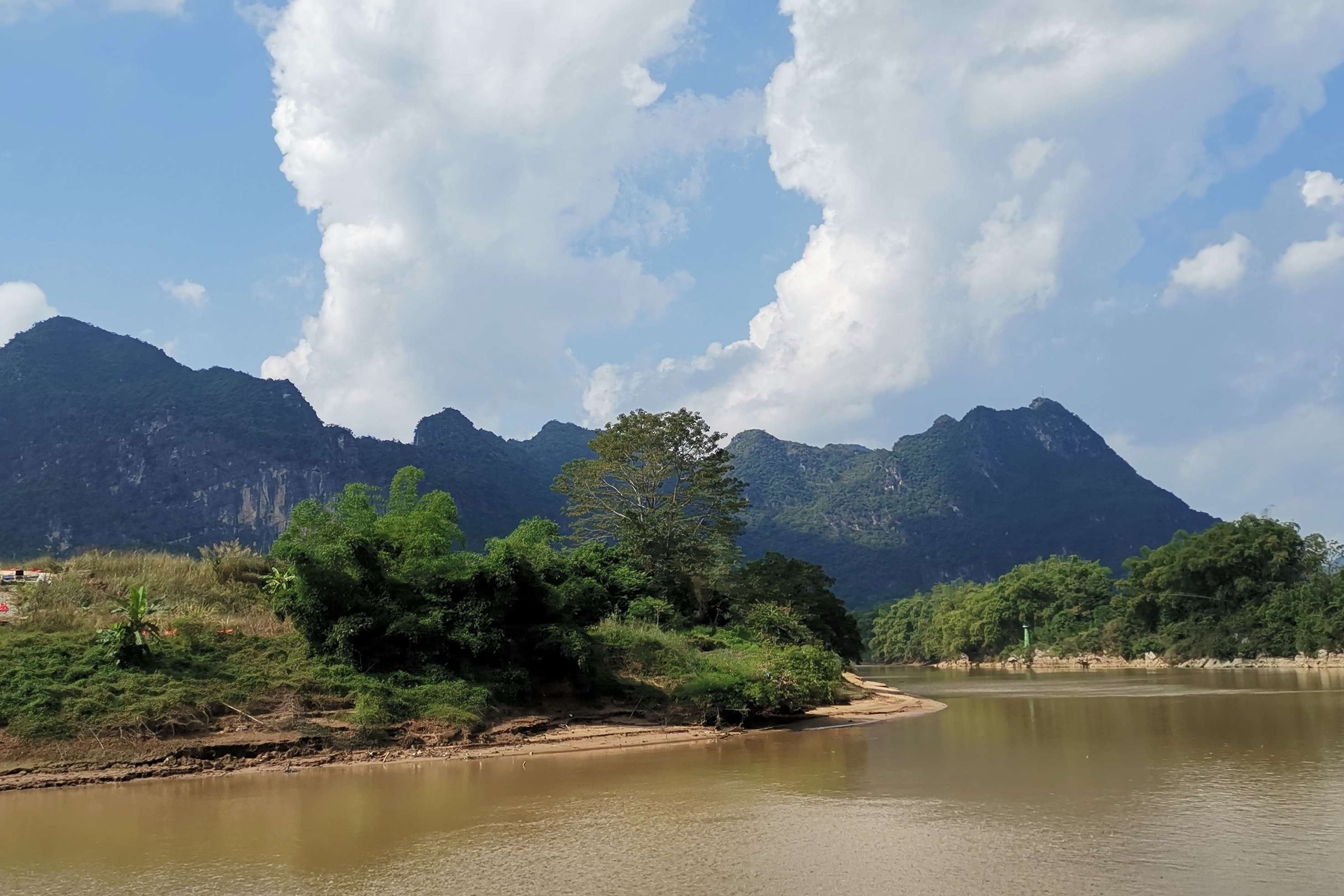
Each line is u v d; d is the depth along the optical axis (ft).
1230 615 322.34
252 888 43.75
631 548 195.42
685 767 82.23
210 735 84.23
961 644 465.06
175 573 118.73
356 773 80.53
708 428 214.48
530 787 72.02
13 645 87.45
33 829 57.52
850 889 41.45
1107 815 55.93
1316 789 62.44
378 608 102.83
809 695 129.90
